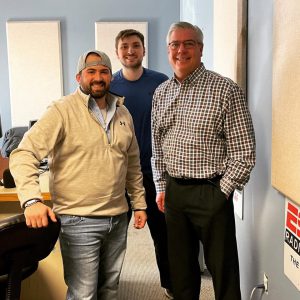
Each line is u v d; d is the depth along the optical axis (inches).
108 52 209.3
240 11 87.8
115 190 77.2
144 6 209.5
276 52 69.1
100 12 209.9
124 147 78.4
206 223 79.0
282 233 71.2
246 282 95.2
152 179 104.3
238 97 75.5
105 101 78.3
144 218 87.1
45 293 96.0
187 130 78.7
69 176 73.7
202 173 78.0
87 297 76.5
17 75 212.4
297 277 65.1
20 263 61.3
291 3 62.1
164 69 213.3
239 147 75.8
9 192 86.8
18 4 209.0
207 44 136.5
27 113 215.5
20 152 68.2
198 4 152.3
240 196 97.2
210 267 81.7
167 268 107.0
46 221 62.1
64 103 73.4
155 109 86.7
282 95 66.7
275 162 71.0
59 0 208.7
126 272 126.8
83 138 72.9
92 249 76.0
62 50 212.7
